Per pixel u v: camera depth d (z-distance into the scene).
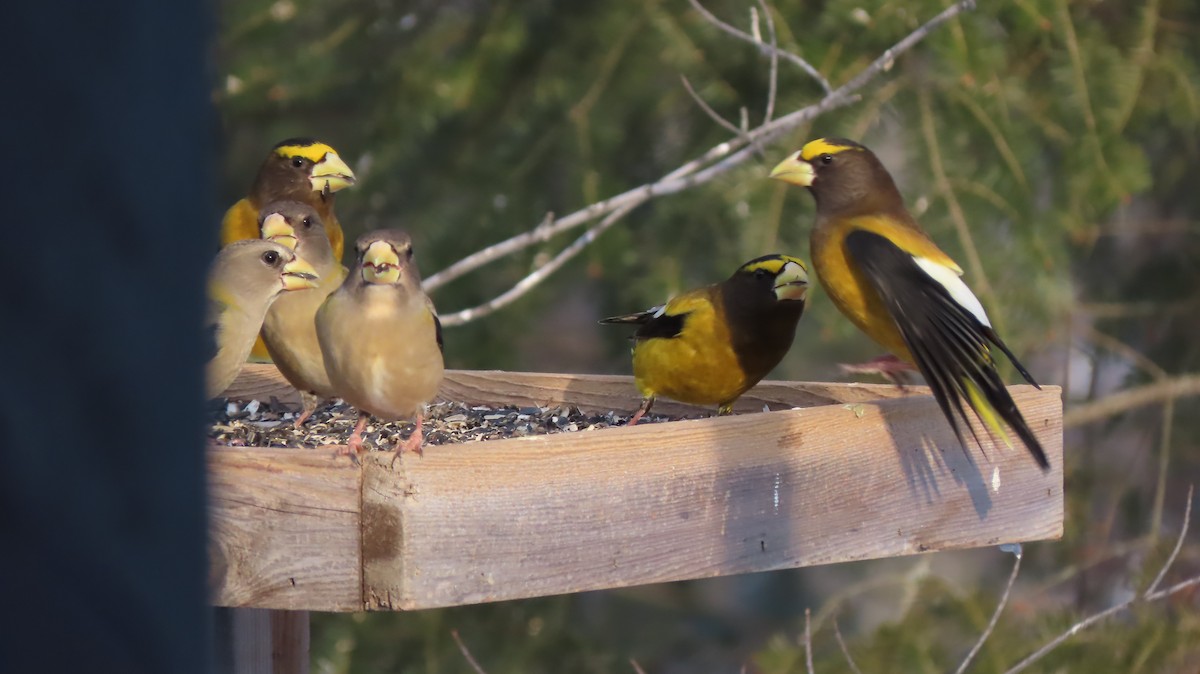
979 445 7.59
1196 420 15.43
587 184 13.10
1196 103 12.44
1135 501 15.84
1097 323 15.62
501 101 13.62
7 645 1.39
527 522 6.04
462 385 9.49
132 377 1.45
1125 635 13.16
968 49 11.94
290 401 9.29
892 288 8.32
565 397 9.48
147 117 1.47
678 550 6.51
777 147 12.51
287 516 5.78
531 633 13.81
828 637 13.55
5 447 1.38
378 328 6.48
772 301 8.61
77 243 1.42
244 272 7.61
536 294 13.45
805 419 6.92
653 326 9.04
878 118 12.45
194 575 1.51
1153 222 14.95
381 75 13.74
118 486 1.45
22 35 1.40
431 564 5.80
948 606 13.41
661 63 13.41
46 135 1.41
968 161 12.41
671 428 6.46
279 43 13.77
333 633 13.34
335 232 10.85
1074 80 12.40
